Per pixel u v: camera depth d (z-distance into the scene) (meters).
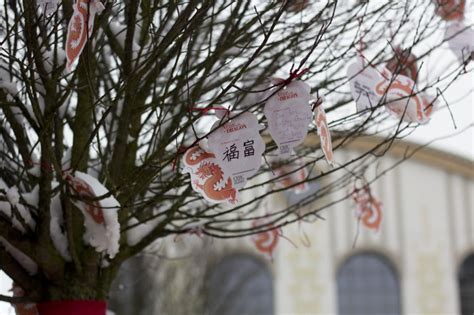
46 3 5.07
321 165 21.84
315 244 28.48
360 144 23.41
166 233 6.91
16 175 7.20
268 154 6.77
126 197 6.40
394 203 29.02
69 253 6.48
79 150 6.47
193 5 5.70
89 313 6.45
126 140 6.32
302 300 28.16
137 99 6.48
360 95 6.04
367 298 28.53
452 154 28.80
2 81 6.07
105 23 5.82
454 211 28.98
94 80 6.34
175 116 6.55
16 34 5.71
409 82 6.16
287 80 5.06
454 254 28.70
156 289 22.30
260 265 28.14
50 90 6.00
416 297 28.39
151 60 5.77
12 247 6.45
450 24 6.70
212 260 24.78
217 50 6.12
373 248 28.62
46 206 6.19
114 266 6.71
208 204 7.79
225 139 5.06
